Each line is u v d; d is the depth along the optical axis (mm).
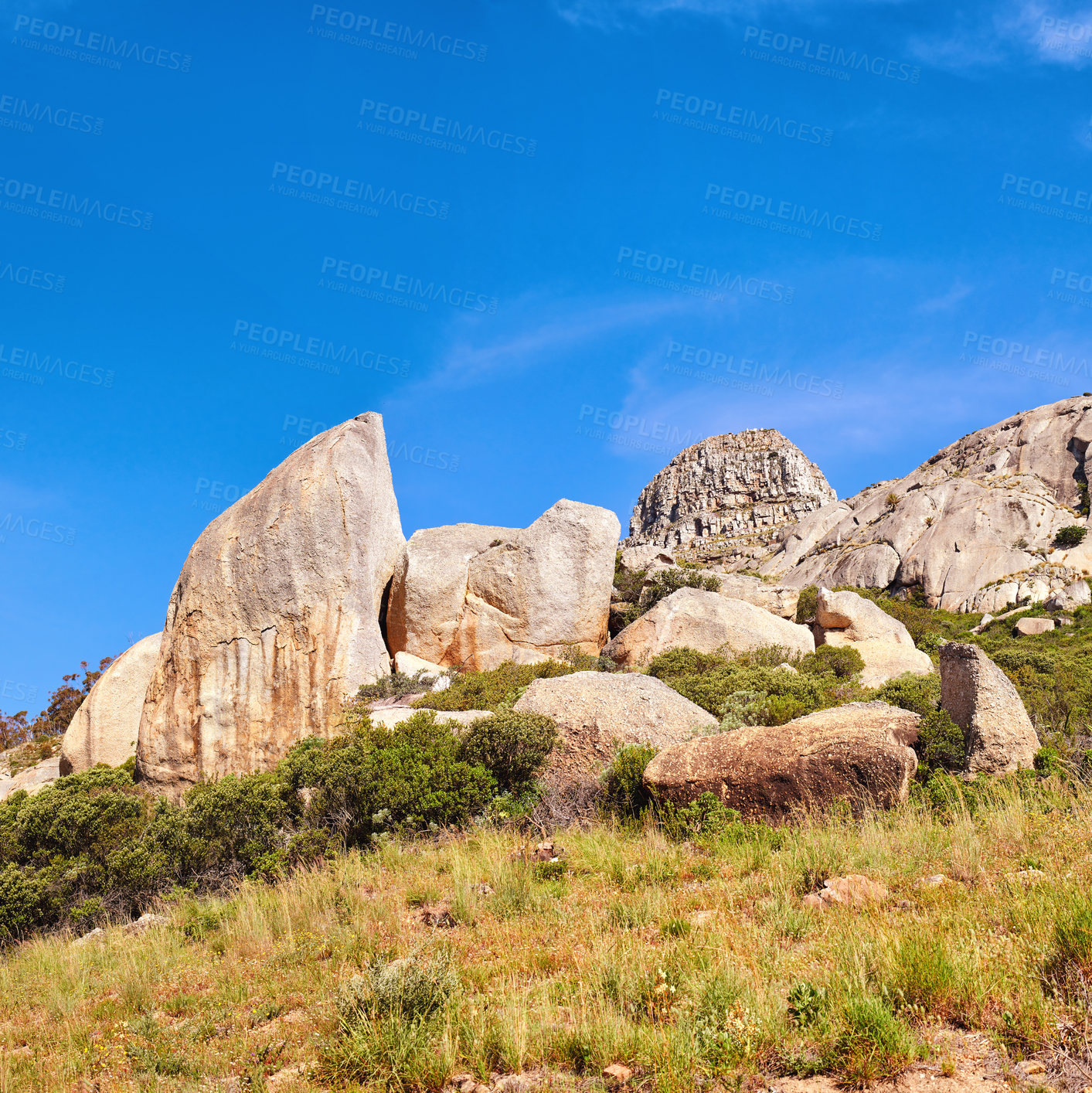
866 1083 4242
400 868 10320
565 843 10539
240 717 25969
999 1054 4309
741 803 10664
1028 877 6320
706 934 6414
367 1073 5109
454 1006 5648
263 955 8203
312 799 12992
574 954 6480
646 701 14516
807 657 29953
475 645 30219
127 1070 5898
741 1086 4355
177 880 12453
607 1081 4652
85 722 30250
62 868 12516
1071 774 10203
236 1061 5664
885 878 7488
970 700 11320
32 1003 8195
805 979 5207
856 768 10297
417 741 14422
